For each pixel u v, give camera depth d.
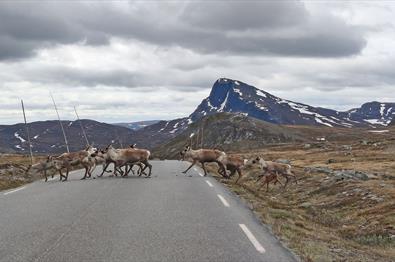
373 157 65.56
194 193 20.11
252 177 39.94
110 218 13.82
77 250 9.96
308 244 11.38
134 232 11.83
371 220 19.30
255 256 9.54
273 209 17.12
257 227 12.73
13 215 14.50
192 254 9.62
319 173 35.88
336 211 23.17
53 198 18.47
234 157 29.94
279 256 9.59
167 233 11.72
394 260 11.72
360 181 28.73
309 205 24.22
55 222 13.21
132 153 28.53
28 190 21.50
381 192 24.05
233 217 14.23
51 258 9.32
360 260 10.67
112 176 28.89
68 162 27.19
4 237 11.29
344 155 76.31
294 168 43.69
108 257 9.38
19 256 9.49
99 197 18.66
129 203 16.97
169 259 9.23
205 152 29.97
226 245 10.47
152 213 14.74
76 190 21.20
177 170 35.03
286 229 13.16
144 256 9.45
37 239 11.04
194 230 12.12
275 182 32.31
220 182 25.88
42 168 27.00
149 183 24.38
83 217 14.00
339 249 11.83
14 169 31.25
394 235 16.00
